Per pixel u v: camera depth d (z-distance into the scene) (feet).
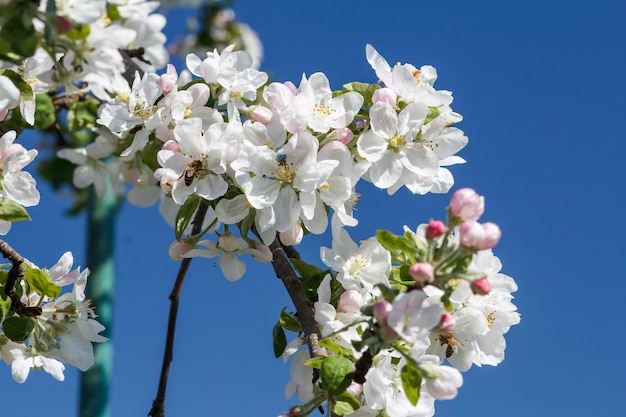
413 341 2.73
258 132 3.07
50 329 3.16
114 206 3.83
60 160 4.14
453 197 2.77
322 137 3.10
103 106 3.31
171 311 3.43
